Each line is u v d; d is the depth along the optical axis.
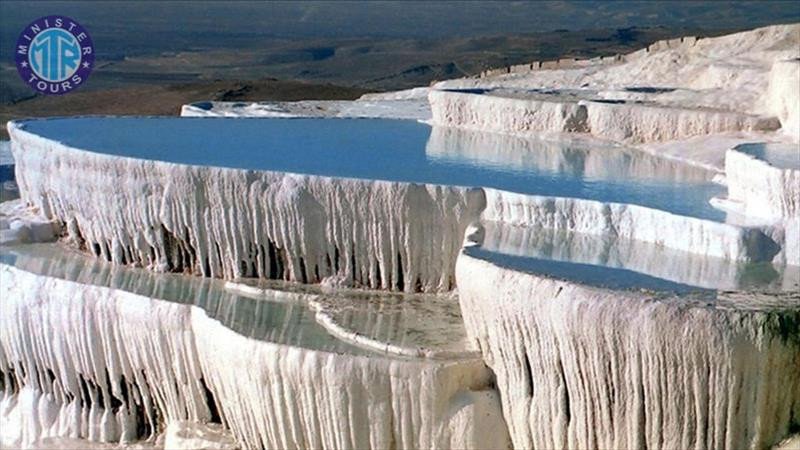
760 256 21.72
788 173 21.70
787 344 17.84
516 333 19.70
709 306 18.06
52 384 26.47
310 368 20.66
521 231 23.83
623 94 34.94
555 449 19.52
